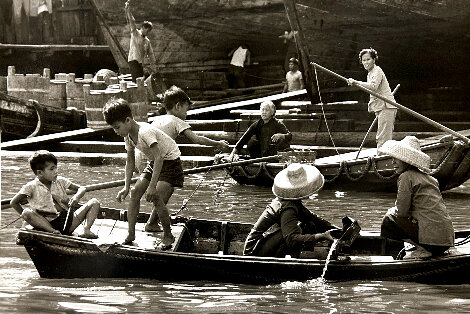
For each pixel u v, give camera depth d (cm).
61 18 5988
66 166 3512
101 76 4625
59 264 1515
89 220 1633
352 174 2786
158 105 4481
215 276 1508
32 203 1588
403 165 1555
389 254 1683
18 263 1647
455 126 3856
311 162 2419
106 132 4147
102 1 4953
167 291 1429
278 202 1568
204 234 1764
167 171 1667
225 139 3819
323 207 2481
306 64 4097
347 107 3838
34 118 4203
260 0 4831
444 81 4484
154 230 1758
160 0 4866
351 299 1377
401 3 3997
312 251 1680
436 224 1526
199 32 5112
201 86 5309
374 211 2414
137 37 4503
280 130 2848
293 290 1445
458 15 4094
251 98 5169
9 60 5778
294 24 3991
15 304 1315
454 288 1473
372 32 4172
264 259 1491
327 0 3950
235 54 5297
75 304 1320
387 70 4434
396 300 1372
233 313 1280
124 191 1639
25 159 3669
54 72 6019
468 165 2634
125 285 1473
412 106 4291
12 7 5881
